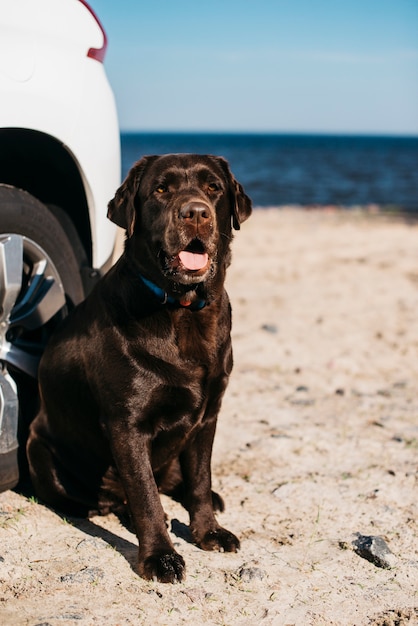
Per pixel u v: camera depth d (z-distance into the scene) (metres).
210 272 3.21
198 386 3.23
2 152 3.69
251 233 15.30
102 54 3.90
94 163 3.79
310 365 6.50
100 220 3.91
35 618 2.63
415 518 3.67
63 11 3.60
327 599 2.90
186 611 2.76
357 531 3.51
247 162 74.75
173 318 3.18
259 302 8.91
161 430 3.27
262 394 5.62
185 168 3.38
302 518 3.63
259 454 4.41
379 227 16.83
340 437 4.75
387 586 3.04
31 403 3.88
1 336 3.61
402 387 5.96
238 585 2.97
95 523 3.51
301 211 21.78
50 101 3.46
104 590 2.87
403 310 8.66
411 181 45.09
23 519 3.38
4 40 3.27
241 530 3.49
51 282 3.79
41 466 3.53
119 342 3.16
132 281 3.25
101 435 3.41
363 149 153.00
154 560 2.99
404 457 4.46
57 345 3.53
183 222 3.12
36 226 3.69
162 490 3.80
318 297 9.23
